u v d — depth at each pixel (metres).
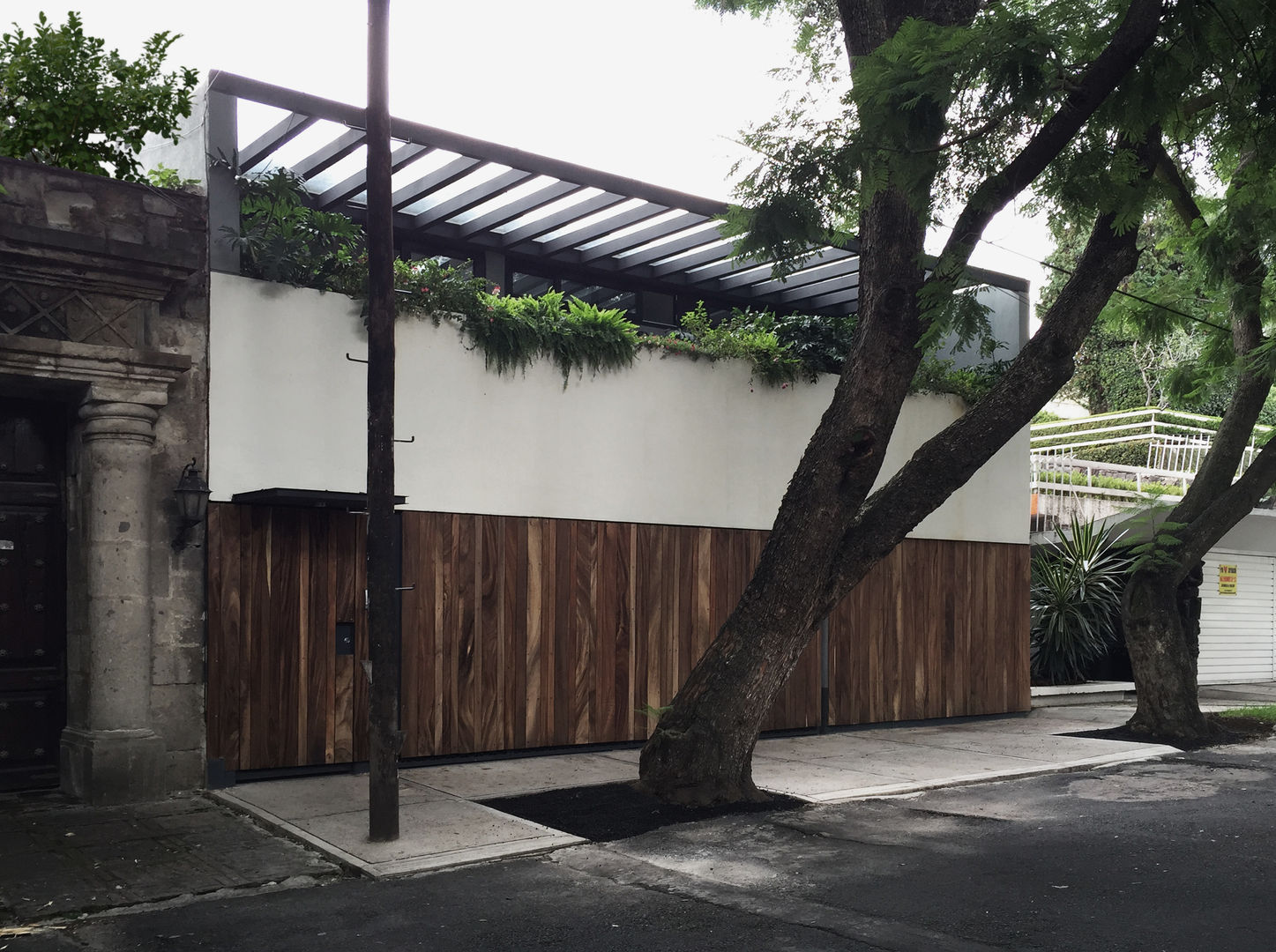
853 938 5.52
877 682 13.76
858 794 9.21
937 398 14.77
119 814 8.24
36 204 8.47
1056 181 8.66
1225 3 7.90
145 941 5.50
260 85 9.63
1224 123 9.79
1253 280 12.90
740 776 8.94
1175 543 13.12
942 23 9.34
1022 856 7.19
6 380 8.42
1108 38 8.32
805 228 8.72
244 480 9.54
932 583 14.45
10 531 9.04
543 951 5.36
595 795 9.01
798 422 13.49
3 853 7.06
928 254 9.05
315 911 6.00
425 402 10.60
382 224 7.43
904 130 7.60
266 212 10.12
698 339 13.02
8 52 9.03
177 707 9.05
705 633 12.45
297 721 9.71
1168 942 5.43
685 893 6.35
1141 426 22.56
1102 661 19.23
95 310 8.70
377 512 7.43
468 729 10.68
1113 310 14.08
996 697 15.02
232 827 7.84
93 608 8.66
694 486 12.51
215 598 9.32
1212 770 10.68
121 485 8.72
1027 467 15.73
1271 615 22.70
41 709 9.12
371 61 7.43
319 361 10.03
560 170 11.14
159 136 10.07
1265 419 29.16
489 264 13.52
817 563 8.98
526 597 11.13
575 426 11.61
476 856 7.09
